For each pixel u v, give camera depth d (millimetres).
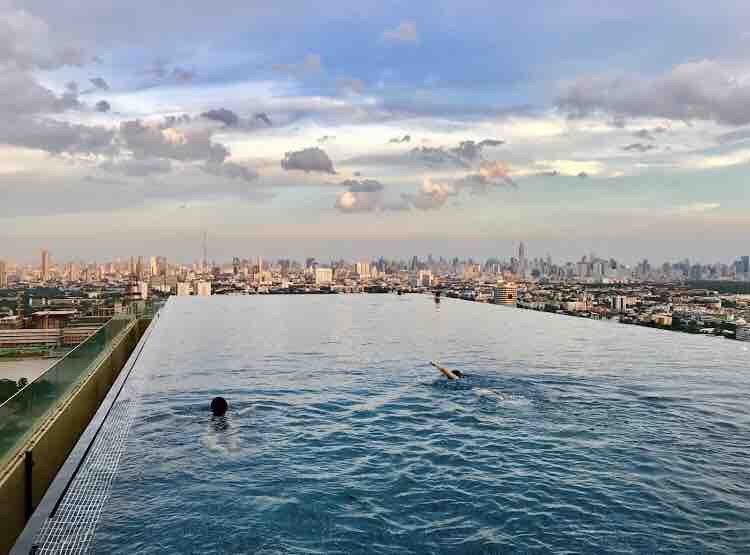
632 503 7492
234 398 13727
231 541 6359
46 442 7949
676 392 14461
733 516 7125
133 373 17094
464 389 14836
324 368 18266
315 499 7562
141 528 6609
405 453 9555
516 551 6195
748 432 10836
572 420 11695
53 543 6148
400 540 6457
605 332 29562
